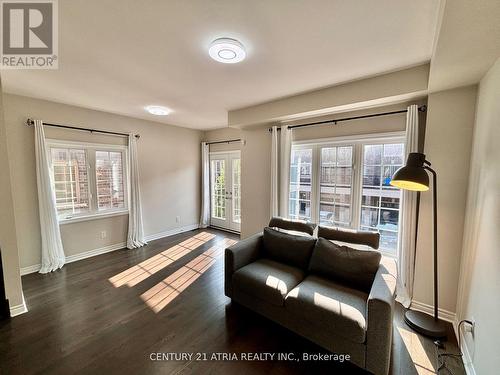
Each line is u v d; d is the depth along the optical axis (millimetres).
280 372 1689
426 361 1784
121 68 2238
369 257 2076
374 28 1616
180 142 5227
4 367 1708
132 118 4324
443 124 2205
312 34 1689
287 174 3408
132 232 4328
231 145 5266
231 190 5355
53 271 3297
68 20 1518
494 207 1486
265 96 3076
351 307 1743
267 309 2146
